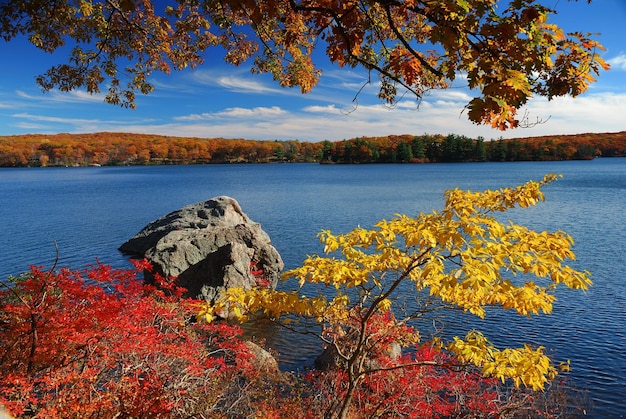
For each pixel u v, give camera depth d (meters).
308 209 48.56
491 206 4.89
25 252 28.78
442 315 15.64
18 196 66.56
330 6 4.82
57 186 86.44
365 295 6.20
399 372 8.07
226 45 10.10
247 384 9.70
